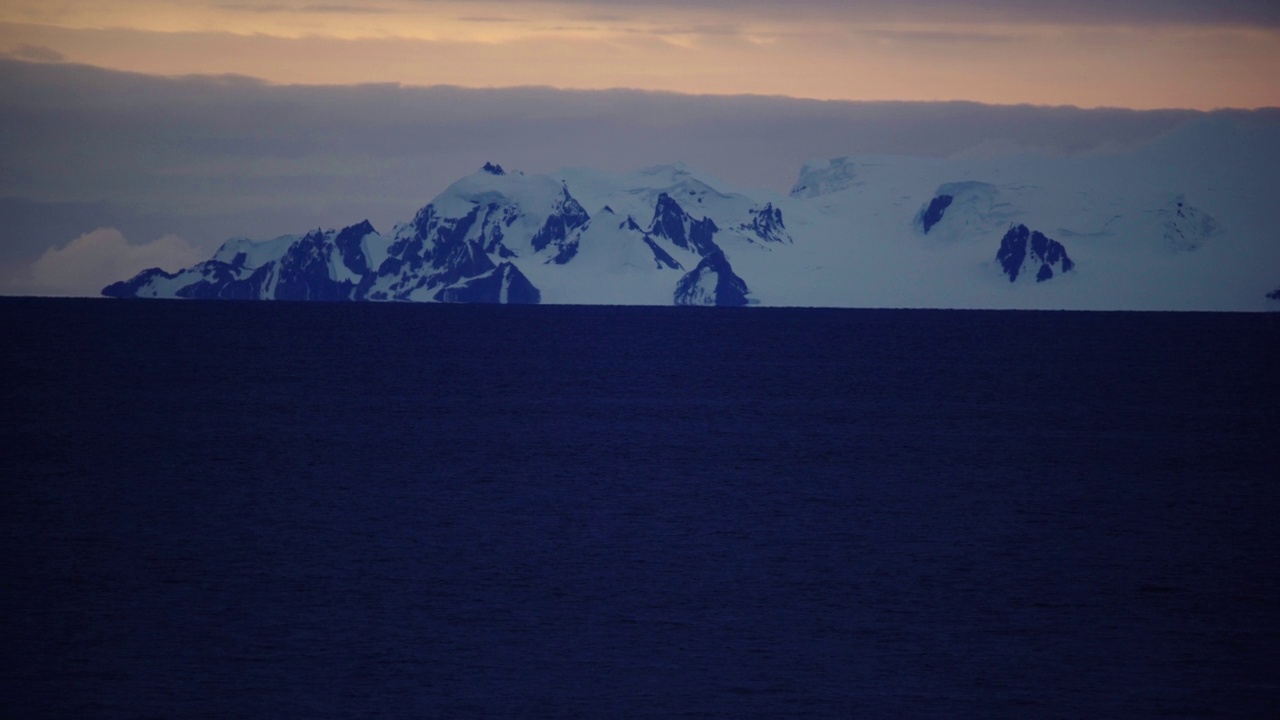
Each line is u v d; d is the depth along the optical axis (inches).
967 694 4970.5
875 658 5378.9
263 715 4660.4
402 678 5059.1
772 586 6525.6
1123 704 4886.8
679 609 6072.8
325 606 6038.4
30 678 5007.4
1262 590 6545.3
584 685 5004.9
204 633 5600.4
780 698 4899.1
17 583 6387.8
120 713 4667.8
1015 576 6811.0
